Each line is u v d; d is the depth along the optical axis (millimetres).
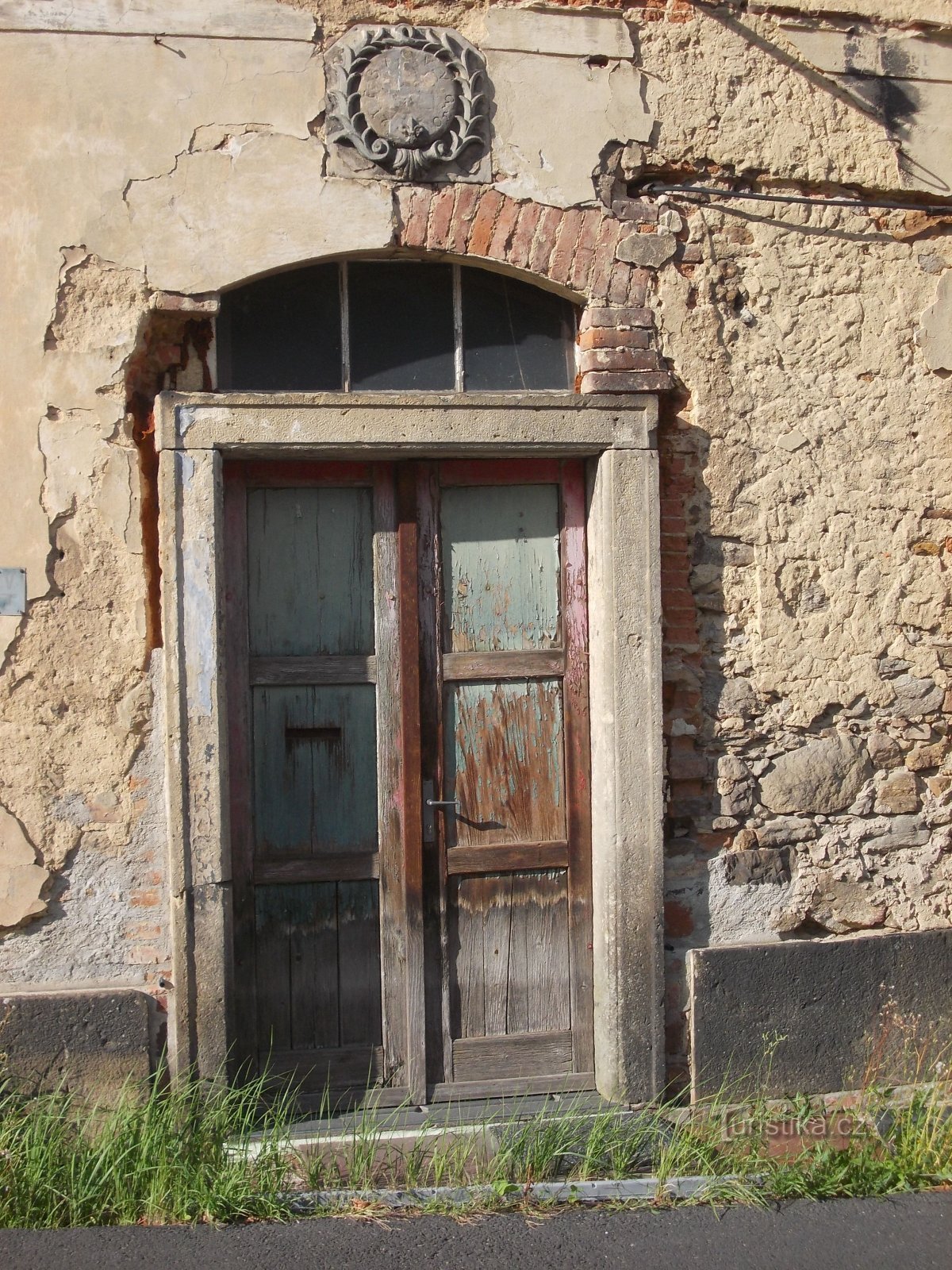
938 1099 4160
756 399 4277
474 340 4227
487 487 4266
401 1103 4160
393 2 4031
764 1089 4230
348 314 4145
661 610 4164
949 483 4410
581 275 4148
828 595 4332
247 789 4094
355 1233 3404
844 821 4371
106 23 3826
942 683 4414
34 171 3789
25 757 3818
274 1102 4035
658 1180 3695
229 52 3898
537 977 4312
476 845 4262
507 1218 3527
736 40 4281
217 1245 3312
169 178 3865
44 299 3797
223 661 3926
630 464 4113
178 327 3992
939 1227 3498
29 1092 3781
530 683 4305
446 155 4020
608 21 4176
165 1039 3893
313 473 4137
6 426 3785
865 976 4320
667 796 4230
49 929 3852
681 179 4281
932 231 4414
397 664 4188
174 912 3842
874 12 4363
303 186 3947
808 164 4324
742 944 4285
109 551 3854
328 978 4176
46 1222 3414
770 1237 3438
